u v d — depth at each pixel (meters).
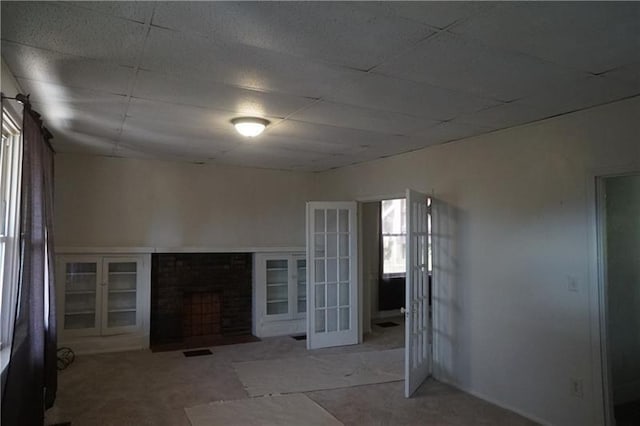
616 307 4.03
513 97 3.12
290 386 4.39
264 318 6.47
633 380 4.07
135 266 5.76
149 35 2.19
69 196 5.63
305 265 6.80
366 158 5.75
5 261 3.10
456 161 4.55
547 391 3.58
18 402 2.63
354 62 2.53
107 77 2.79
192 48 2.34
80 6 1.90
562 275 3.50
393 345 6.07
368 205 7.99
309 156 5.66
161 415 3.65
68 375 4.64
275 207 6.90
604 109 3.25
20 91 3.02
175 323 6.18
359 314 6.25
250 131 3.90
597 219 3.28
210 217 6.44
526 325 3.77
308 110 3.52
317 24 2.05
